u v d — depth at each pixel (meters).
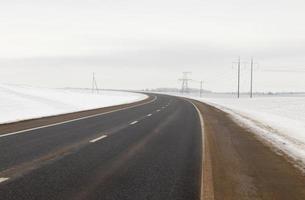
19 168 9.83
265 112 44.91
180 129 21.59
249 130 22.62
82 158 11.56
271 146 15.85
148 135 18.20
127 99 75.25
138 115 32.41
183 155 12.66
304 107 56.44
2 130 18.38
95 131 19.27
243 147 15.30
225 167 10.87
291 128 24.64
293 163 11.95
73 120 25.45
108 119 27.34
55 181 8.56
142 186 8.35
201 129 22.02
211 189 8.27
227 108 51.19
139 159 11.69
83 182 8.56
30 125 21.14
